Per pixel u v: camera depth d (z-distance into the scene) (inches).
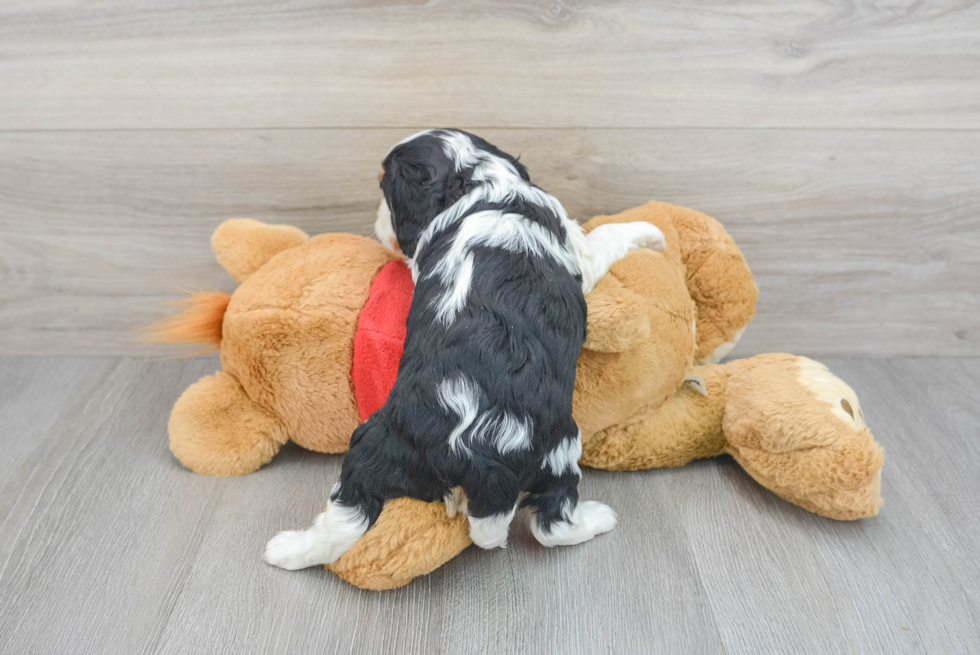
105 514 53.3
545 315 43.8
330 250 55.8
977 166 64.0
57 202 65.2
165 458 59.1
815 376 54.0
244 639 44.1
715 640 44.3
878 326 72.5
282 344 52.5
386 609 46.2
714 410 56.4
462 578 48.5
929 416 65.4
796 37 58.2
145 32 57.6
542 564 49.6
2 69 58.9
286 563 48.3
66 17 56.9
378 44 58.0
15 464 58.0
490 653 43.5
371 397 52.8
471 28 57.3
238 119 61.4
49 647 43.5
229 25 57.2
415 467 43.0
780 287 70.2
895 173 64.3
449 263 45.3
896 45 58.7
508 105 60.9
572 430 45.8
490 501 42.4
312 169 63.7
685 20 57.3
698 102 61.0
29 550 50.2
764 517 53.8
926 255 68.4
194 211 65.8
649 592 47.5
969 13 57.4
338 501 44.5
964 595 47.8
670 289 54.1
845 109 61.4
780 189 65.1
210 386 56.9
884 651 44.0
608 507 53.2
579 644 44.1
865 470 49.3
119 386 68.6
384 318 51.8
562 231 49.4
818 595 47.5
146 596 46.8
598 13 56.8
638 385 52.6
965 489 57.0
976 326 72.4
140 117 61.2
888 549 51.2
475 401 41.5
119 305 70.7
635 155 63.5
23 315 70.9
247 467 57.1
